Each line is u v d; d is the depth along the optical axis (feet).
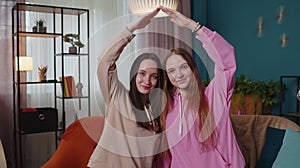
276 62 10.62
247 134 6.45
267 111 9.62
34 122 9.00
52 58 10.38
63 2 10.53
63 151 6.33
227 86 4.10
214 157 4.09
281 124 6.56
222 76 4.09
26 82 9.16
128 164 3.70
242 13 11.74
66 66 10.52
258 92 9.35
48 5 10.21
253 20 11.34
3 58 9.59
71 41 9.91
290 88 10.13
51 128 9.24
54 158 6.28
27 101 10.09
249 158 6.27
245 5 11.61
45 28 9.46
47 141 10.41
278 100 10.45
